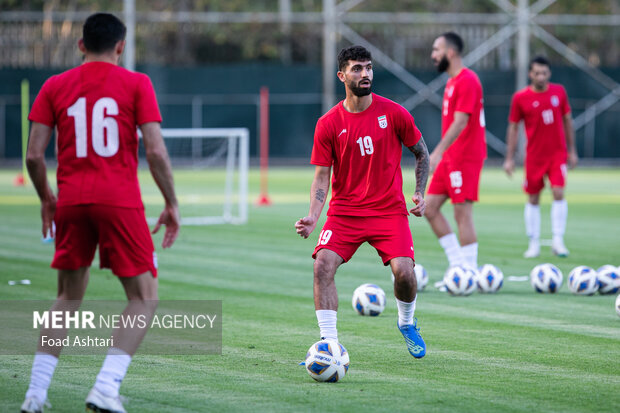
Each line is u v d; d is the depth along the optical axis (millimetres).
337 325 19359
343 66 15297
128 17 86812
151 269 12578
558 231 31578
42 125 12641
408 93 89375
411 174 74562
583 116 90188
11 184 64875
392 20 91562
